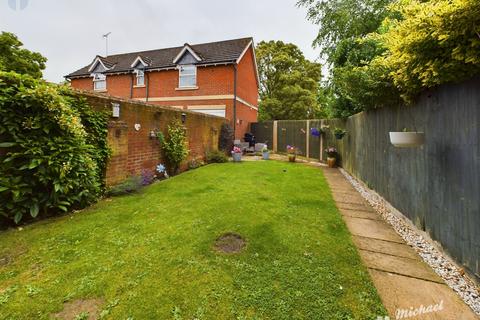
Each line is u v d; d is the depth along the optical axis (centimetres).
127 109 494
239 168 794
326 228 325
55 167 308
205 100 1257
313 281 209
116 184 455
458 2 175
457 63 208
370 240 300
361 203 455
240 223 328
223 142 1055
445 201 255
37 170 304
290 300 185
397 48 254
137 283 199
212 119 949
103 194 430
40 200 314
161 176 611
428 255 262
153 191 483
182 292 190
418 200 317
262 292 193
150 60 1454
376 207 433
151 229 302
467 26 186
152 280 203
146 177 533
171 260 234
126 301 179
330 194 506
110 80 1479
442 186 261
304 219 354
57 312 168
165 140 629
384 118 450
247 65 1426
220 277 210
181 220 333
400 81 309
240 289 196
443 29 198
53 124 321
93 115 404
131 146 511
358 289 202
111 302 178
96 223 315
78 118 348
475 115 209
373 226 346
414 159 328
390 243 291
